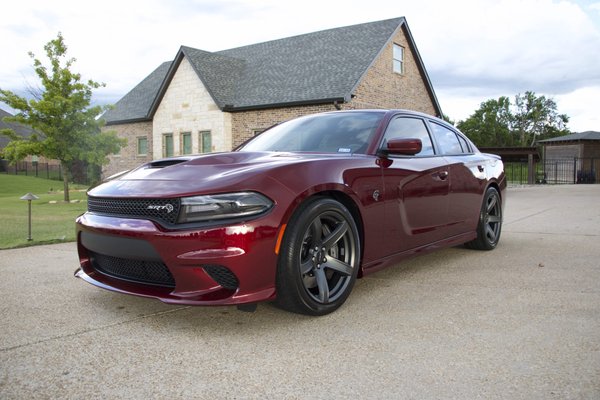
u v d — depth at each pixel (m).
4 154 13.85
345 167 2.96
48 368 2.10
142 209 2.57
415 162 3.59
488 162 4.79
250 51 22.25
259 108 17.55
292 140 3.65
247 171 2.61
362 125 3.56
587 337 2.39
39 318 2.79
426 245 3.74
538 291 3.28
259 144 3.80
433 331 2.51
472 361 2.12
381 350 2.27
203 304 2.37
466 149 4.66
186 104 19.77
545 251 4.78
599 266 4.06
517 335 2.43
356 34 19.53
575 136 35.19
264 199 2.49
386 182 3.21
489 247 4.80
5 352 2.28
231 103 18.33
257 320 2.72
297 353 2.24
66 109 13.57
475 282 3.54
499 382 1.92
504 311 2.84
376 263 3.18
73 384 1.95
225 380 1.98
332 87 16.39
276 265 2.54
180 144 20.19
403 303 3.02
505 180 5.09
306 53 19.75
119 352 2.28
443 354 2.21
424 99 21.09
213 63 19.89
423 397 1.81
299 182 2.63
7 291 3.38
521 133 74.44
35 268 4.12
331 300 2.79
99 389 1.91
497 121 74.81
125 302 3.11
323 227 2.83
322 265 2.77
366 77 17.31
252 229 2.41
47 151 13.48
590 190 17.75
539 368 2.04
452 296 3.17
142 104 23.44
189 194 2.44
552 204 11.01
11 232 6.52
